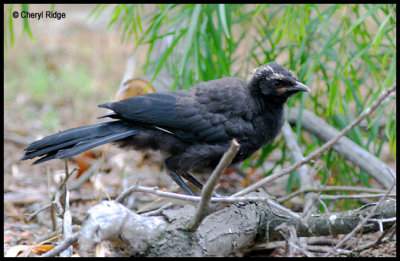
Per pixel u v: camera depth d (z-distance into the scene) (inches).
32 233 412.2
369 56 446.9
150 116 353.7
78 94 767.1
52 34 952.9
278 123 378.9
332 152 478.6
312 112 473.1
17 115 700.7
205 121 354.9
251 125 365.1
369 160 424.5
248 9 551.5
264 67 372.2
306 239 364.5
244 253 375.9
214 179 247.1
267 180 270.5
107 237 259.1
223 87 363.6
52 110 722.8
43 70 816.9
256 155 578.6
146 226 275.3
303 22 413.4
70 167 558.9
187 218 297.7
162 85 489.7
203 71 467.2
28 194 489.4
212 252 304.2
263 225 336.2
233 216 323.9
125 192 280.2
